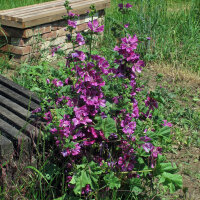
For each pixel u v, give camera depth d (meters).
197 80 4.61
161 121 2.49
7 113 2.62
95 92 2.19
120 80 2.32
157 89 3.56
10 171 2.18
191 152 3.10
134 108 2.27
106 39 5.48
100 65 2.23
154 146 2.32
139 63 2.35
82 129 2.24
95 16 5.68
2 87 3.12
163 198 2.46
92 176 2.06
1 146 2.13
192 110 3.76
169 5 7.38
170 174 2.14
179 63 5.05
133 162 2.23
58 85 2.53
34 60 4.57
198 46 5.40
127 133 2.16
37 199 2.20
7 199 2.12
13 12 4.55
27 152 2.29
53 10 4.75
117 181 2.07
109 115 2.28
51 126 2.23
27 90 3.06
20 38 4.32
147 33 5.27
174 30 5.56
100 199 2.17
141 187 2.23
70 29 2.62
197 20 6.07
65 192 2.24
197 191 2.61
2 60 4.41
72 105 2.28
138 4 6.16
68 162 2.29
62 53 2.77
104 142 2.29
